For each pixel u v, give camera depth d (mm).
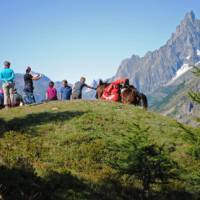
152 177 16828
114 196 16531
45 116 27188
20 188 13617
